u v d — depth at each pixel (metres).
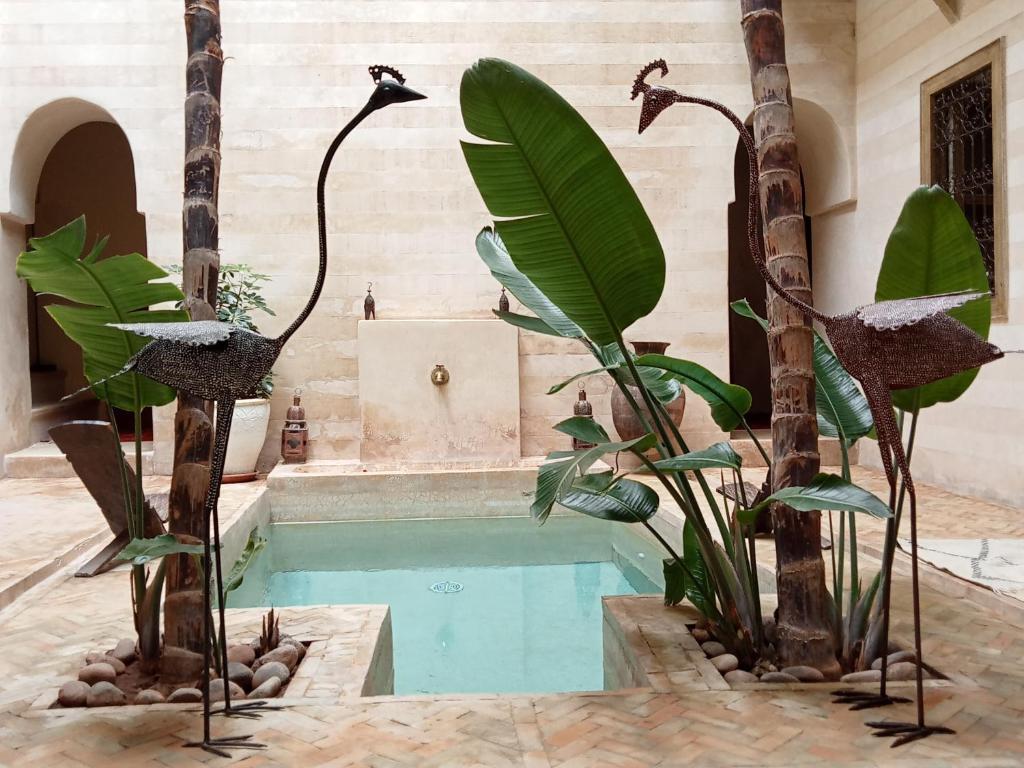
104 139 12.52
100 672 2.87
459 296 8.59
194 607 2.81
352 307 8.52
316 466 7.91
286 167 8.44
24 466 8.06
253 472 7.83
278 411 8.46
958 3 6.76
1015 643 3.17
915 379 2.18
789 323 2.90
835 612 3.07
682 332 8.65
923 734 2.32
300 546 6.30
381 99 2.08
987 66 6.47
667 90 2.30
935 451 7.16
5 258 8.35
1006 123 6.19
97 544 5.27
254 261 8.42
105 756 2.25
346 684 2.76
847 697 2.59
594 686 3.54
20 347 8.70
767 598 3.83
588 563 5.69
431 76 8.51
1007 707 2.53
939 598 3.82
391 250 8.52
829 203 8.97
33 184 8.78
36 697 2.71
